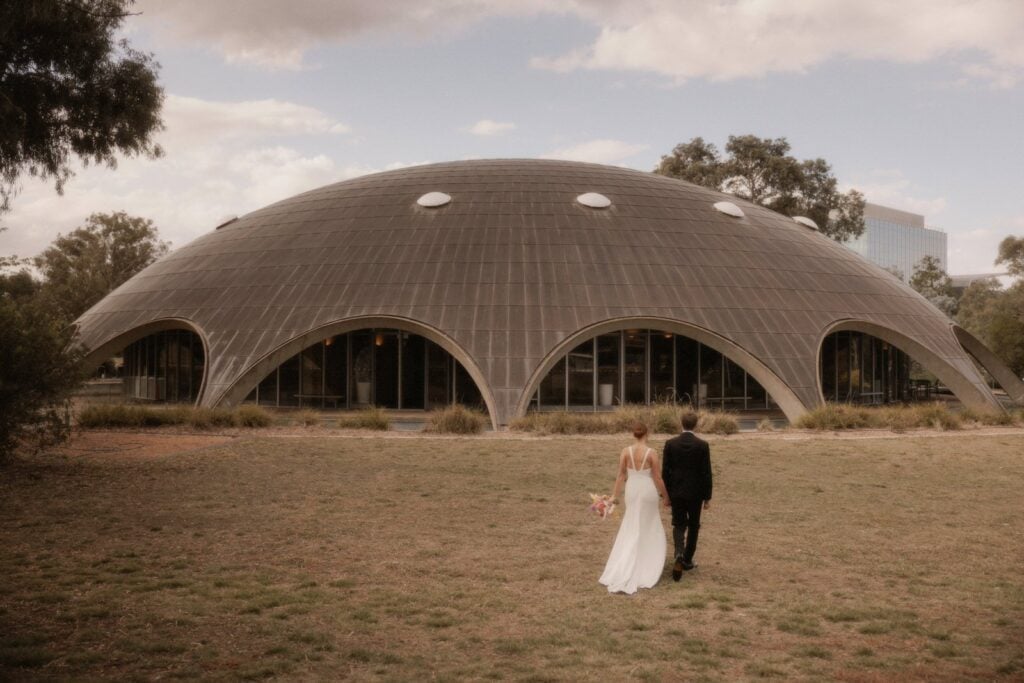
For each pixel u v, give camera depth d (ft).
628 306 102.22
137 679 23.16
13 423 58.08
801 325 105.60
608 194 124.26
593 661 25.14
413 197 122.62
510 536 40.91
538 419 87.40
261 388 111.14
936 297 320.50
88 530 41.19
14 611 29.07
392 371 108.27
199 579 33.24
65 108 64.64
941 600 31.32
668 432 84.02
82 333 112.98
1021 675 24.14
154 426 86.84
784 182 230.68
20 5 54.60
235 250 119.03
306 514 45.27
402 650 25.94
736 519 45.16
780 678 23.94
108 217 266.36
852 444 75.15
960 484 55.42
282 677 23.62
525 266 106.32
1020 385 125.29
